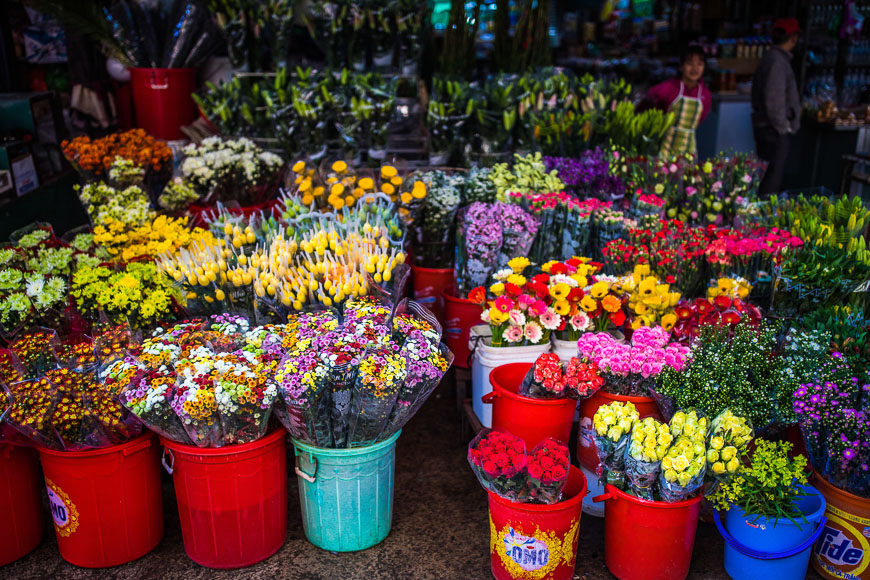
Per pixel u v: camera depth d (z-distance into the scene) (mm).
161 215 3664
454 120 4344
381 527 2709
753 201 3898
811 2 6879
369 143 4445
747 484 2354
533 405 2689
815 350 2578
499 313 2941
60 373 2418
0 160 3779
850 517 2457
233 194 4164
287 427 2504
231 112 4473
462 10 4539
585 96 4566
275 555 2658
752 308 3055
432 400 3832
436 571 2586
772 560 2402
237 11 4641
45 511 2924
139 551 2615
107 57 5133
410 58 4852
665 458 2283
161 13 4902
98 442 2408
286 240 3176
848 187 5816
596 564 2621
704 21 7676
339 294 2744
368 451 2521
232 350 2549
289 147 4445
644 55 7836
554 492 2312
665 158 4082
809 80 7062
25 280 2824
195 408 2234
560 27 8164
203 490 2441
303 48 5418
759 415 2547
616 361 2639
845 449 2410
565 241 3572
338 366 2283
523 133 4465
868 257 2971
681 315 2982
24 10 4980
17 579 2520
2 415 2352
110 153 3941
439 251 3957
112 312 2791
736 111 7047
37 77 5203
